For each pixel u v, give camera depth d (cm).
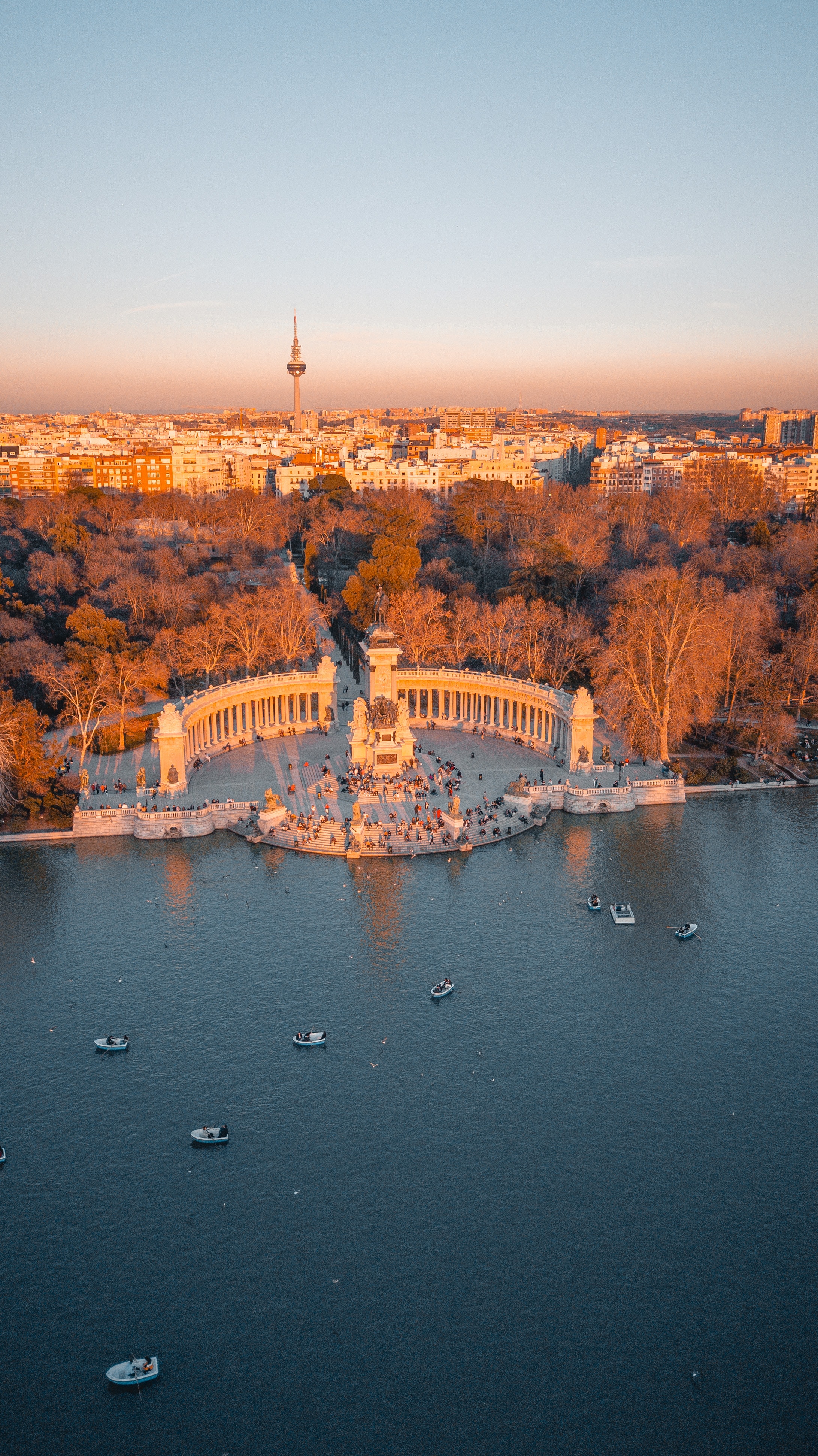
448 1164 8744
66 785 16288
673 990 11200
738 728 19275
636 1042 10338
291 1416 6644
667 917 12750
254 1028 10450
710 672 17362
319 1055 10069
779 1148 8969
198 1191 8444
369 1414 6662
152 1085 9625
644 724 17425
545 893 13325
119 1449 6425
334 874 13888
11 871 13875
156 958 11700
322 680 19700
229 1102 9412
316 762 17950
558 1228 8119
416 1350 7112
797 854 14575
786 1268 7788
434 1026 10531
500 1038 10350
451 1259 7825
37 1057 9994
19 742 15288
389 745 16950
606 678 18850
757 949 12038
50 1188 8444
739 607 19750
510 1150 8900
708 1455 6438
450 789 16288
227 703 18788
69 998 10925
